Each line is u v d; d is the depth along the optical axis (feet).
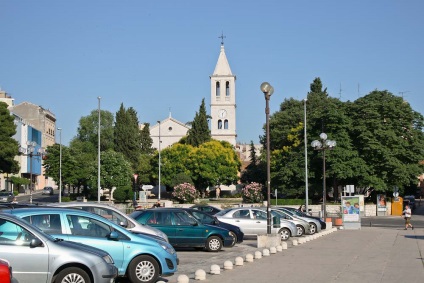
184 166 290.76
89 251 42.19
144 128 377.50
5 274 30.40
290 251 84.38
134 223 62.39
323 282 53.72
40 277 39.99
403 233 126.31
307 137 222.48
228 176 294.05
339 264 67.87
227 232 83.35
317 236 113.80
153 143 400.26
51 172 263.70
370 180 212.43
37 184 401.08
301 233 117.39
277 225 100.42
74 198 265.13
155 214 81.15
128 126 325.01
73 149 271.90
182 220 81.51
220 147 292.81
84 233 48.65
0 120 244.42
